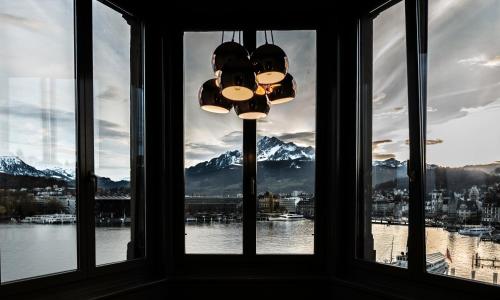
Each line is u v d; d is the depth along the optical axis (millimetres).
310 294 2605
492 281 1759
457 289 1899
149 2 2703
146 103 2703
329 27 2752
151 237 2676
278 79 1505
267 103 1631
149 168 2699
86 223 2189
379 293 2209
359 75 2666
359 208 2621
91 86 2262
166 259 2652
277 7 2752
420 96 2135
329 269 2633
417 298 2061
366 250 2551
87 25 2236
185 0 2721
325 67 2785
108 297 2186
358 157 2646
